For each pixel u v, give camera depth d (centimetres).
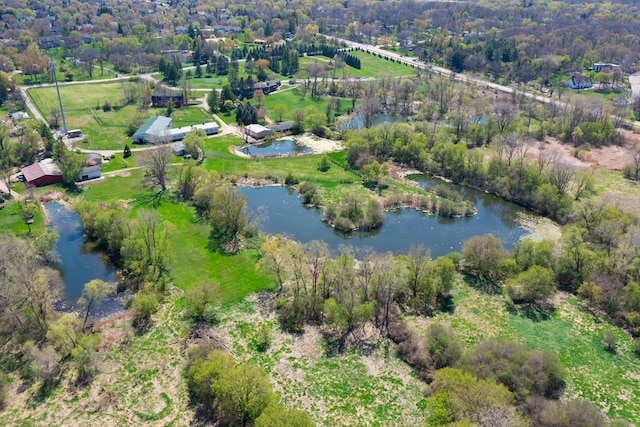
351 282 8406
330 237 10825
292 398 6569
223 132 16938
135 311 8219
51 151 14112
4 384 6681
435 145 14638
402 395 6638
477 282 9212
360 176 13712
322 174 13738
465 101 18625
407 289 8762
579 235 9619
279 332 7812
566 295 8856
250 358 7256
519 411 5900
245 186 13125
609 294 8369
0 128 14300
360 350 7475
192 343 7550
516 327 8000
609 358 7350
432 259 10062
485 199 12775
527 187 12388
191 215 11369
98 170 13025
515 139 13762
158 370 7031
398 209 12119
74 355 6888
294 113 17262
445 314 8312
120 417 6269
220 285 8931
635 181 13262
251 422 6009
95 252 9962
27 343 7106
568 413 5834
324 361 7244
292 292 8744
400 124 15475
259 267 8975
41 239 9494
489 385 5969
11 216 11050
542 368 6669
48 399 6531
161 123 16350
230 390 5975
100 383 6794
